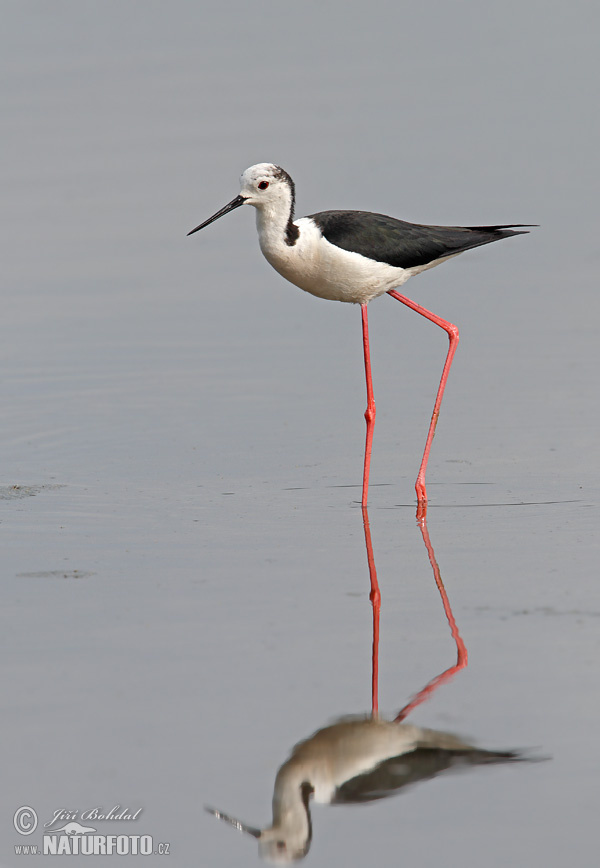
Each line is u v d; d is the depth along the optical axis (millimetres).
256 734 7465
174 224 19984
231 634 8766
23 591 9586
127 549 10453
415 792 6926
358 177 20969
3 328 16672
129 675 8164
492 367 15047
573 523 10719
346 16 29734
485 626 8781
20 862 6652
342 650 8484
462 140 22641
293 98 24875
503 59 26922
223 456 12867
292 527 10922
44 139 22922
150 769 7137
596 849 6391
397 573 9812
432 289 17766
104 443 13289
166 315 17172
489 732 7434
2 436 13539
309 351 15922
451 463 12430
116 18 29172
